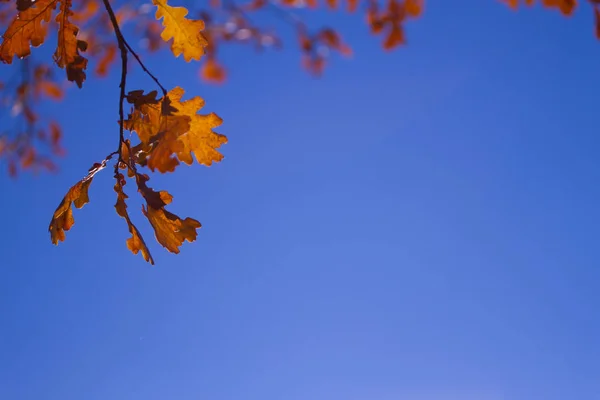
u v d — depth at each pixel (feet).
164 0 3.72
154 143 3.48
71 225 3.56
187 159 3.60
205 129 3.60
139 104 3.56
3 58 3.55
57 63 3.52
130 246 3.54
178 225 3.45
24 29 3.54
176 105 3.60
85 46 3.53
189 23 3.75
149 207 3.44
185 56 3.80
